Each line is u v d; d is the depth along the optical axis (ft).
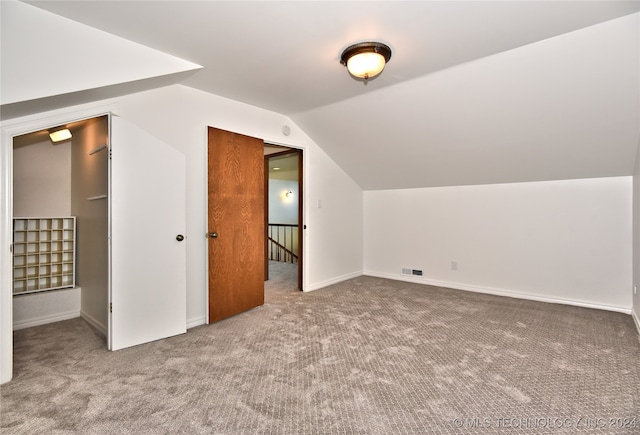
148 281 9.12
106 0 6.16
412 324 10.32
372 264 17.98
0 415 5.83
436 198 15.58
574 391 6.51
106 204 9.07
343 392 6.55
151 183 9.21
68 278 11.73
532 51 8.02
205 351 8.48
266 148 16.69
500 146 11.57
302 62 8.78
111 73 7.41
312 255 14.97
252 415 5.84
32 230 10.98
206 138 10.73
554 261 12.59
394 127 12.38
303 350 8.48
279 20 6.82
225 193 11.20
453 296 13.65
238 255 11.59
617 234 11.41
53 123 7.72
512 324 10.27
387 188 17.19
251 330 9.96
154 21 6.87
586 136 10.04
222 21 6.86
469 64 8.86
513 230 13.47
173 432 5.41
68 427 5.52
